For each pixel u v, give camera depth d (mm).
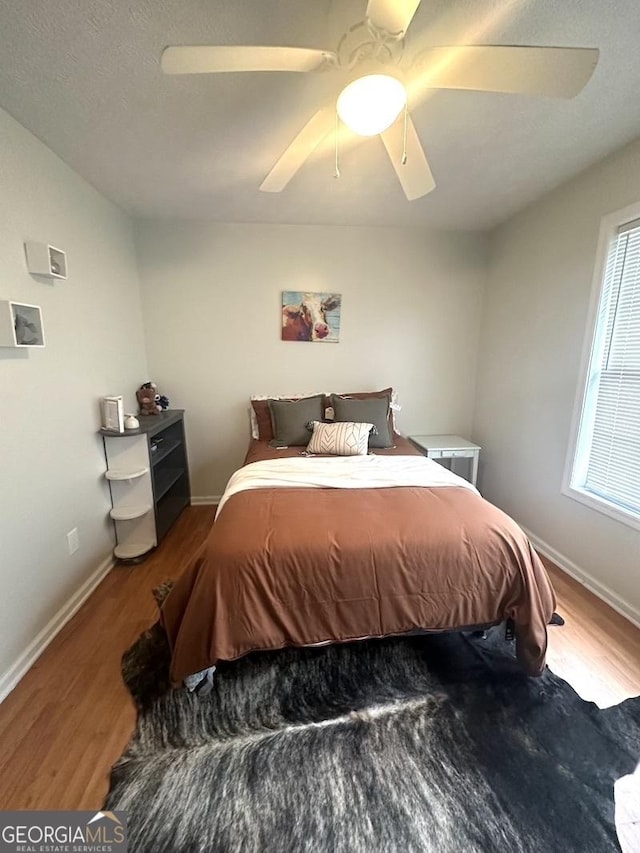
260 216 2855
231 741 1299
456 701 1445
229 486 2117
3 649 1505
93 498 2250
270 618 1391
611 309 2080
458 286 3277
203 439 3303
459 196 2488
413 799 1127
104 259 2443
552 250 2449
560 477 2424
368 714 1394
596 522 2146
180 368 3170
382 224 3037
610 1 1104
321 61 1041
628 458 2006
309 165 2043
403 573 1445
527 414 2734
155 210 2727
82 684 1532
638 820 1078
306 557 1405
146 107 1563
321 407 2924
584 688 1508
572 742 1295
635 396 1959
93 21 1152
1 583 1503
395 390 3396
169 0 1084
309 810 1102
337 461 2340
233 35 1220
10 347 1552
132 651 1704
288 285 3125
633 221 1914
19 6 1094
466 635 1795
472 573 1482
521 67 1038
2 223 1537
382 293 3217
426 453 3043
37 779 1184
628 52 1284
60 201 1952
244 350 3195
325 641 1434
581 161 2049
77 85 1426
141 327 3041
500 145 1877
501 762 1231
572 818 1083
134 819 1084
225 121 1665
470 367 3439
